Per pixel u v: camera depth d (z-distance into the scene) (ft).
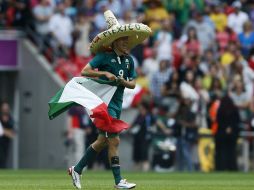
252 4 262.47
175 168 221.87
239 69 232.32
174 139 221.05
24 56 239.91
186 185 126.00
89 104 103.24
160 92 228.43
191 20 245.86
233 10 253.65
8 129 229.25
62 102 104.17
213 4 253.85
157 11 247.50
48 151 237.66
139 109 221.66
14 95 243.19
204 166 222.89
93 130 220.84
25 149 242.58
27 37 241.14
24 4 238.48
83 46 234.79
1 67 237.04
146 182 141.90
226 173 203.82
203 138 223.71
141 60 236.43
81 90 104.37
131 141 230.27
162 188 112.47
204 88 226.99
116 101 106.32
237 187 121.29
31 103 240.32
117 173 104.47
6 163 234.58
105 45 105.81
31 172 196.24
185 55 234.99
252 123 228.02
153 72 230.68
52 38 238.48
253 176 182.39
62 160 233.55
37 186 116.26
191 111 219.61
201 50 240.73
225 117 218.59
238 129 219.82
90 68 105.19
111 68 105.91
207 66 237.04
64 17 239.09
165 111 225.35
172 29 244.22
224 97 219.20
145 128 220.02
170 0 250.16
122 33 104.58
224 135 218.59
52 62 237.45
